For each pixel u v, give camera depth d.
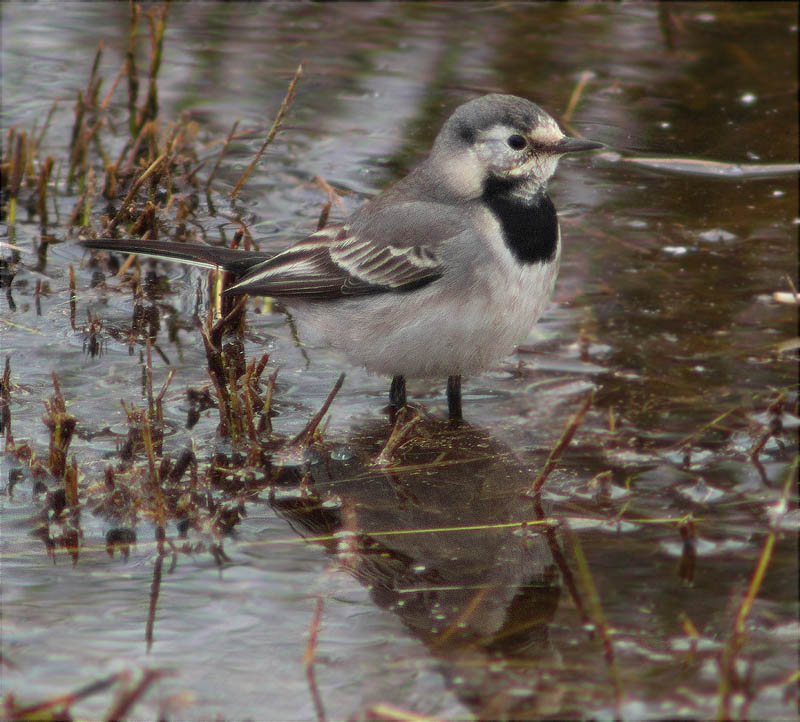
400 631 7.73
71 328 12.02
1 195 14.70
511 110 10.44
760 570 7.74
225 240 13.76
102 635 7.52
